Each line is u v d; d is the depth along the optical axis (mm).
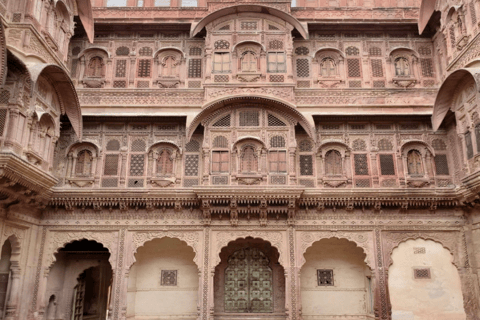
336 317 12922
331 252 13398
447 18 12492
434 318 11602
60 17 11977
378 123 13070
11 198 10094
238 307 13117
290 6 13672
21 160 9102
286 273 11844
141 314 12938
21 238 11336
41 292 11836
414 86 13375
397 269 11984
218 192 11703
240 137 12453
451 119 12586
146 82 13414
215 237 12125
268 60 13305
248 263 13508
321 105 13016
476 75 9812
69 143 12727
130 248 12109
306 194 12031
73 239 12180
